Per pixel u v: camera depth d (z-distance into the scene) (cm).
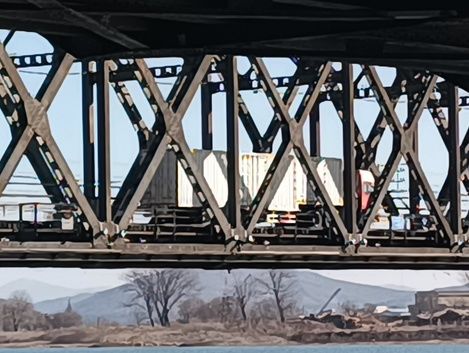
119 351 15588
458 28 1809
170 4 1744
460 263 4569
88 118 3816
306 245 4066
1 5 1698
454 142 4531
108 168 3641
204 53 1878
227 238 3812
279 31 1819
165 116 3678
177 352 14288
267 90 4012
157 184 4241
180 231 4031
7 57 3356
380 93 4319
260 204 3931
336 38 1831
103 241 3553
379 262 4319
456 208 4503
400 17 1762
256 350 14488
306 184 4572
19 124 3356
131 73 3772
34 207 3466
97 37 1884
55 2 1658
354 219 4188
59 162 3416
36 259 3472
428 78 4472
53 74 3419
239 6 1755
